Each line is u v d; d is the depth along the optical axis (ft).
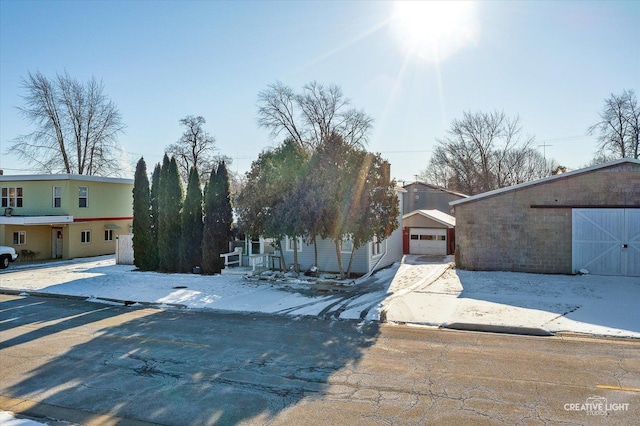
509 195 56.44
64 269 72.18
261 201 54.49
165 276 61.72
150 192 72.49
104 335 32.42
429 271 59.82
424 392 20.90
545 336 30.83
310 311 39.22
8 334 33.01
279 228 52.90
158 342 30.35
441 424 17.65
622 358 25.64
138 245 70.69
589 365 24.47
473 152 155.63
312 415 18.74
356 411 19.01
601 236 52.54
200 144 153.17
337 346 28.78
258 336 31.58
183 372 24.34
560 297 41.57
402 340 30.07
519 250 56.13
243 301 43.83
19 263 82.89
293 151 54.85
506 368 24.11
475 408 19.04
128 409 19.81
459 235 59.00
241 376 23.54
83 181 91.20
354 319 36.27
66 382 23.16
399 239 79.61
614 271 52.08
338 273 60.03
